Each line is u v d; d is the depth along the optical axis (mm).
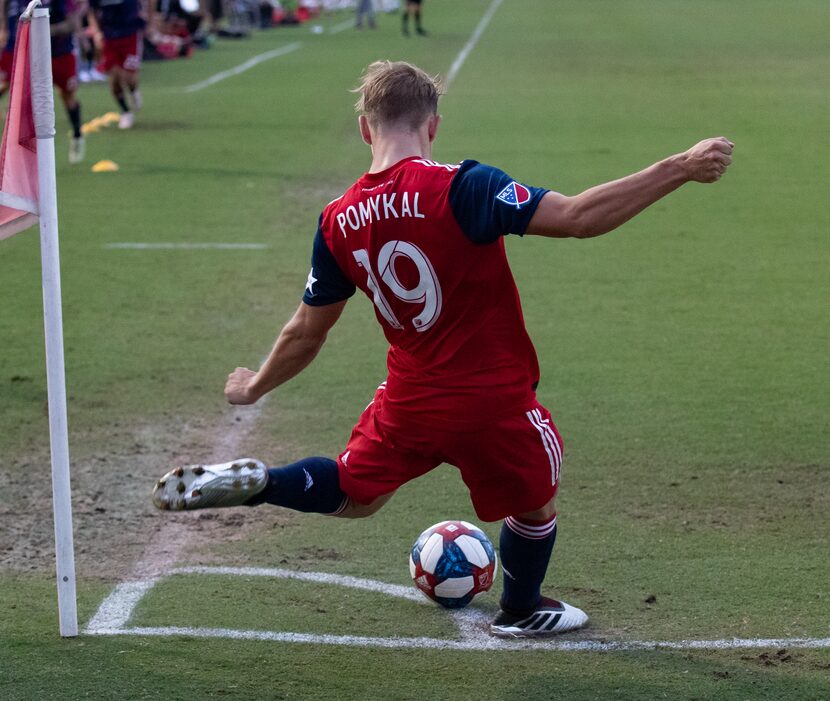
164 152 52500
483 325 12047
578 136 54938
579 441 21094
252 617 14562
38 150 12906
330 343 27406
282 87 76312
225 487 11484
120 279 32688
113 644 13695
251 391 13234
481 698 12492
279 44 107938
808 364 25344
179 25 99312
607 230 10945
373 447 12672
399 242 11711
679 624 14414
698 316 29047
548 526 13617
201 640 13852
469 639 14031
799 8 148750
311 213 40625
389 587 15594
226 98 71375
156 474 19953
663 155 49750
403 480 12750
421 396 12258
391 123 12039
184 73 85625
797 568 16047
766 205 41594
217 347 26906
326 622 14461
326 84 77312
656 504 18391
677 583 15625
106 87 78438
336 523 17922
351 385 24438
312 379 24844
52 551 17016
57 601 15055
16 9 47812
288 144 54375
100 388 24203
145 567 16344
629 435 21359
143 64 92750
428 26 125625
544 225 11062
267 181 45844
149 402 23422
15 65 12820
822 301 30312
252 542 17266
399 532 17516
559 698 12500
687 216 40188
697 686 12766
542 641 13945
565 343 26953
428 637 14070
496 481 12648
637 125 58375
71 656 13367
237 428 22062
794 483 19172
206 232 38031
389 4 154375
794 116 61406
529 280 32500
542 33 114938
